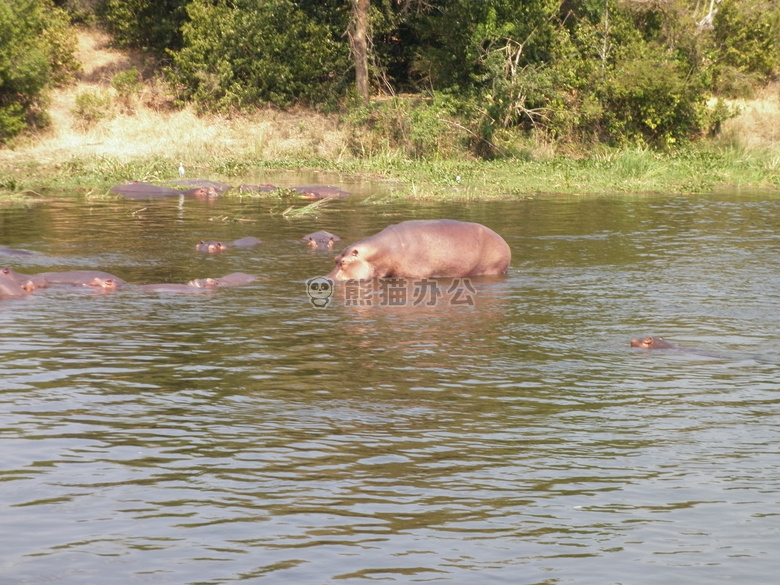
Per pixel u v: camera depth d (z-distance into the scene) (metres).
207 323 12.09
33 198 26.14
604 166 36.88
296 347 10.96
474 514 6.54
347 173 34.94
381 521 6.40
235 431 8.13
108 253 17.09
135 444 7.81
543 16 41.97
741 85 46.12
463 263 15.41
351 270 15.00
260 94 43.53
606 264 16.78
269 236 19.45
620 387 9.57
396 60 46.72
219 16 43.31
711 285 14.95
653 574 5.73
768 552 6.04
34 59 37.59
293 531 6.24
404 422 8.41
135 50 46.69
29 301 13.25
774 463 7.56
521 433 8.16
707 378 9.95
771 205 27.14
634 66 42.03
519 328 12.03
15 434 8.00
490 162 38.31
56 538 6.12
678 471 7.36
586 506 6.69
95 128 39.38
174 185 28.92
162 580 5.59
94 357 10.44
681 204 27.22
